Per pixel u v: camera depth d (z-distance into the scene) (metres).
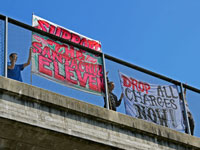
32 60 13.47
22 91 12.29
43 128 12.27
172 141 14.69
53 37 14.10
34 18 16.38
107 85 14.65
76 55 14.38
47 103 12.58
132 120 14.02
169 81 16.12
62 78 13.78
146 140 14.09
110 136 13.36
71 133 12.66
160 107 15.52
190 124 15.92
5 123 11.88
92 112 13.27
